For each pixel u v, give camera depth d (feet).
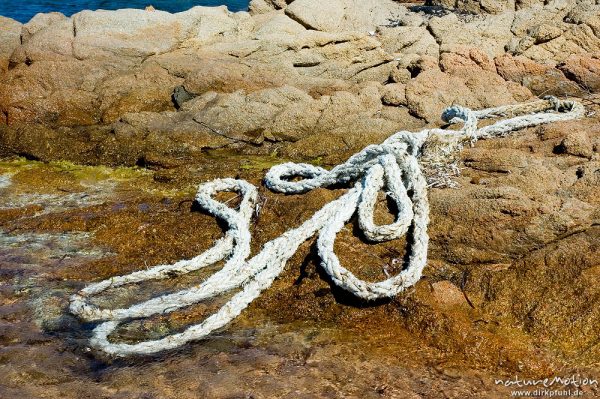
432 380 18.56
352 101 35.91
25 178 31.53
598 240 22.08
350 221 24.40
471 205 24.08
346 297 21.47
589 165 25.85
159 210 27.50
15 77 39.63
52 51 40.57
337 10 47.67
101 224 26.66
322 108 35.70
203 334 20.47
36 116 37.40
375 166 25.26
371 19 49.37
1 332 20.72
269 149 34.53
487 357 19.26
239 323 21.13
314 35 42.47
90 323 21.20
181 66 39.73
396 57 43.39
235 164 32.53
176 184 30.58
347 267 22.61
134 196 29.60
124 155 33.50
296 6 46.16
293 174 28.86
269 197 26.89
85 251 25.26
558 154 28.12
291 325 20.95
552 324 19.97
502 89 36.58
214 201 26.63
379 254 23.16
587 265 21.17
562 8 43.37
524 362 18.99
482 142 30.14
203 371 18.97
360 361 19.29
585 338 19.57
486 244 23.21
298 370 18.97
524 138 29.89
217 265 24.23
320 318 21.16
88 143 34.30
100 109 38.17
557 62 39.19
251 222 25.94
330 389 18.25
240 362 19.29
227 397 18.03
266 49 42.01
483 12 52.39
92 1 83.76
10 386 18.52
